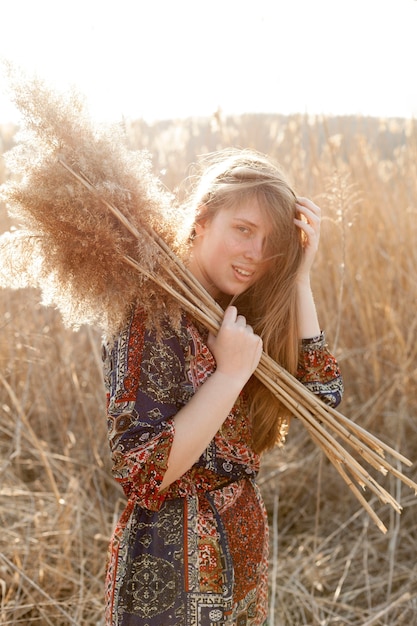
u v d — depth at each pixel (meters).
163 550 1.41
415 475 3.54
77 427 3.57
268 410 1.65
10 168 1.45
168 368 1.40
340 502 3.50
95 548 2.81
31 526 2.96
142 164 1.49
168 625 1.38
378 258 3.99
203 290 1.50
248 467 1.54
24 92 1.43
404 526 3.33
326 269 3.90
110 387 1.40
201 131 4.24
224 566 1.42
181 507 1.43
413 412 3.76
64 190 1.38
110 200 1.41
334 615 2.73
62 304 1.46
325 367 1.69
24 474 3.58
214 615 1.40
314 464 3.61
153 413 1.36
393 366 3.72
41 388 3.59
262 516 1.58
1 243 1.45
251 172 1.55
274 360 1.67
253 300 1.66
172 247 1.49
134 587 1.40
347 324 3.92
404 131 4.28
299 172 3.96
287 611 2.71
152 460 1.33
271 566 3.02
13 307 3.71
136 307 1.44
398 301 4.03
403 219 4.04
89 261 1.38
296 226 1.64
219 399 1.39
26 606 2.40
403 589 2.84
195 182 1.80
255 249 1.52
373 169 4.13
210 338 1.50
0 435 3.68
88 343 3.83
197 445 1.36
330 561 3.09
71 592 2.70
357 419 3.78
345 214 2.58
